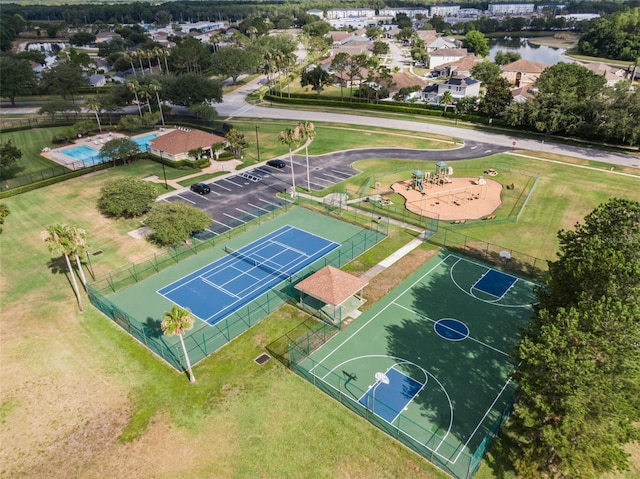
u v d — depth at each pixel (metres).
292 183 74.94
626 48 182.75
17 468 29.78
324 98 132.25
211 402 34.19
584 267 29.59
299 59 198.12
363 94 129.25
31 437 31.95
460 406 33.25
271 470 28.94
